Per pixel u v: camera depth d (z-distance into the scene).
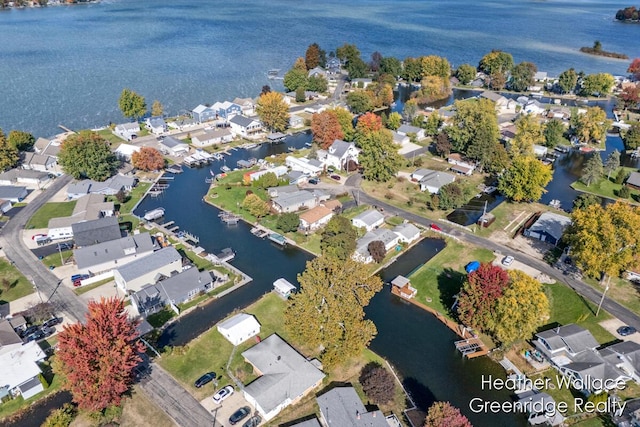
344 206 116.25
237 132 167.12
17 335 71.56
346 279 71.25
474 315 73.12
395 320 80.38
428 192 125.06
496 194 126.19
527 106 192.75
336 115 152.75
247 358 69.19
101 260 88.81
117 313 61.56
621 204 86.38
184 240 100.94
